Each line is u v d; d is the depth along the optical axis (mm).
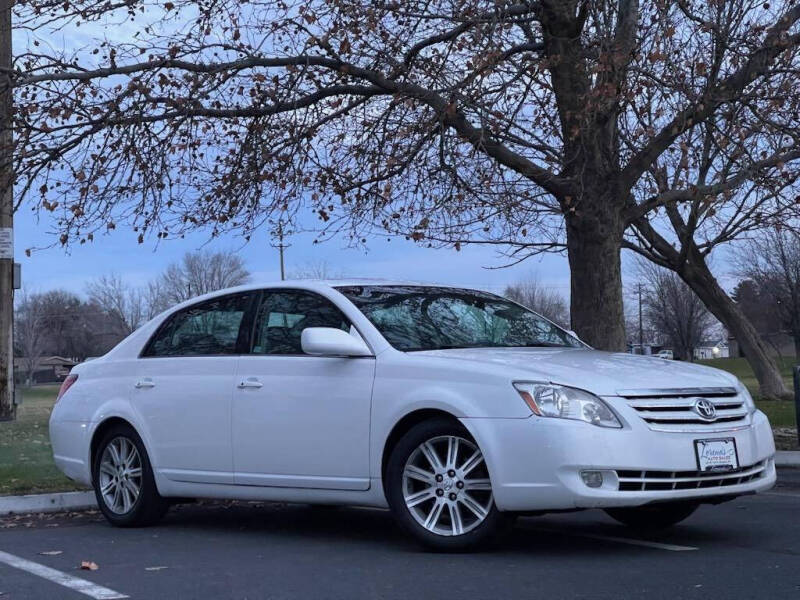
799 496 8883
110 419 7848
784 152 12219
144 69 11609
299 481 6645
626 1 11828
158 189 11891
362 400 6348
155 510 7613
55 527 7867
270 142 12141
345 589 5152
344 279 7312
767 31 11570
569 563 5707
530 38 12688
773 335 53812
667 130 11359
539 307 58531
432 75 11609
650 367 6215
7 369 15758
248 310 7355
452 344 6656
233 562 6020
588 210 11648
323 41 11492
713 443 5816
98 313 79125
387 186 12180
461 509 5973
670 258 20562
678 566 5582
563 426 5547
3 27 13094
